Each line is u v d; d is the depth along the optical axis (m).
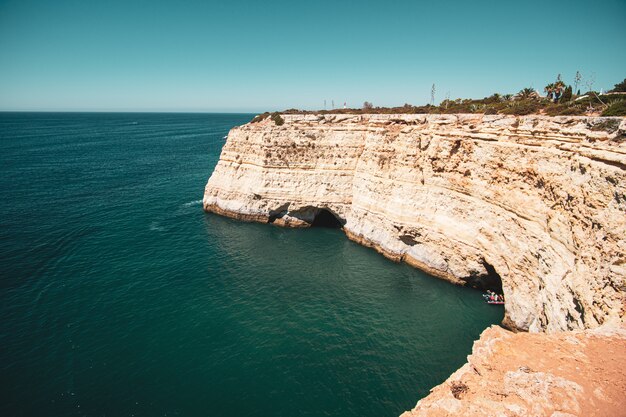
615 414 9.94
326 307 30.30
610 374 11.28
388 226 40.78
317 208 50.12
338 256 41.16
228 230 48.09
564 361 12.12
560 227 21.91
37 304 28.58
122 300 29.83
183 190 68.31
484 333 14.61
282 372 22.58
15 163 88.94
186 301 30.14
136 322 26.97
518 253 26.48
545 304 21.95
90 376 21.55
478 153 30.75
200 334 25.91
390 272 37.31
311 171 49.19
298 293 32.44
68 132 189.62
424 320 28.75
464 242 32.84
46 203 55.81
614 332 13.53
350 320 28.48
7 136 158.62
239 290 32.47
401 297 32.28
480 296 32.75
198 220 51.53
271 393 20.92
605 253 16.64
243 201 52.34
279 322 27.86
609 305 15.59
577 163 20.86
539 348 12.98
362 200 44.91
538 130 25.53
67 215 50.53
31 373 21.53
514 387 11.20
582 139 21.41
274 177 50.06
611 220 16.78
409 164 38.44
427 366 23.50
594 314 16.42
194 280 33.91
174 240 43.56
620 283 15.27
